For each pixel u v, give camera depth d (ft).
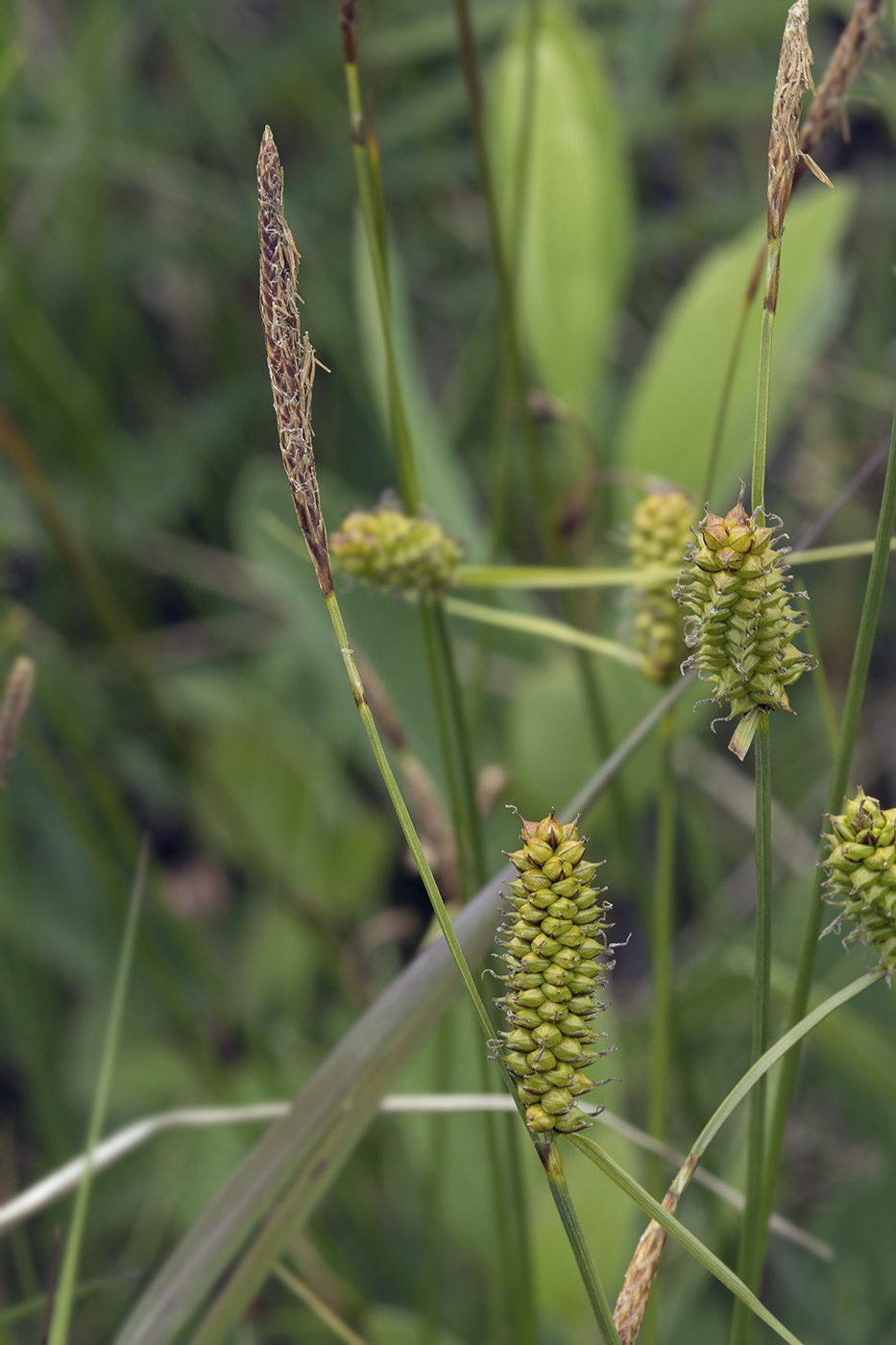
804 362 2.32
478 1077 1.85
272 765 2.47
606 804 2.03
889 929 1.02
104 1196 2.36
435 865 1.47
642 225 3.20
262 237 1.00
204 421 3.25
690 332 2.10
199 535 3.37
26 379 2.84
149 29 3.30
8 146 2.85
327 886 2.57
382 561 1.28
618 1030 2.06
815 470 3.08
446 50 3.36
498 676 2.53
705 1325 1.91
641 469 2.12
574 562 2.34
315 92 3.35
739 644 1.01
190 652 3.04
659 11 2.35
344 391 3.23
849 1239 1.95
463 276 3.49
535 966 1.00
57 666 2.78
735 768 2.64
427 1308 1.76
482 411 3.20
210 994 2.23
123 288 3.39
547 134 2.19
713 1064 2.26
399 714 2.02
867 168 3.37
